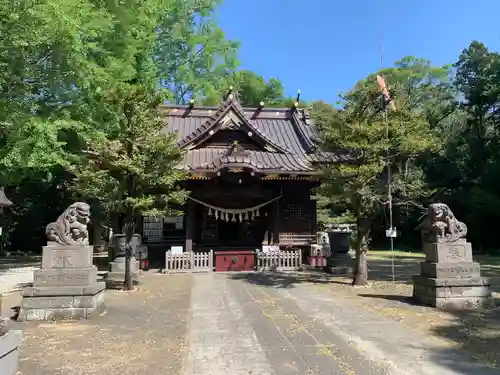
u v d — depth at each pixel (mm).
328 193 13156
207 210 20875
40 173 22016
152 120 13055
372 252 30625
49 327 8094
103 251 28688
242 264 18188
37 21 10711
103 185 12383
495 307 9852
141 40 20844
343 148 13422
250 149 21000
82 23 13062
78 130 15312
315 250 18719
